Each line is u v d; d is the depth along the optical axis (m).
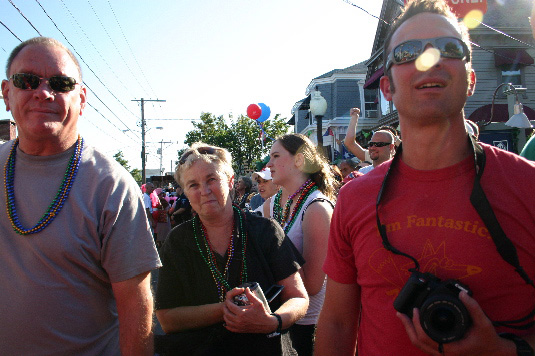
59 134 1.69
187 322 2.02
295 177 2.86
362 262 1.46
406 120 1.37
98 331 1.69
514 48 14.65
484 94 14.59
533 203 1.23
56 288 1.58
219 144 27.12
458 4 13.26
